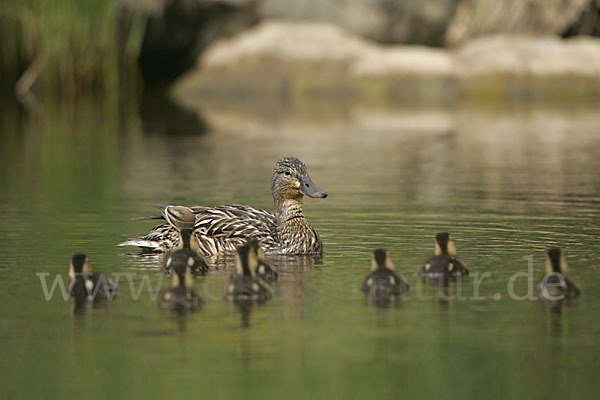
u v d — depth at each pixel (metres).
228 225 11.49
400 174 19.25
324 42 41.00
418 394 6.50
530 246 11.34
